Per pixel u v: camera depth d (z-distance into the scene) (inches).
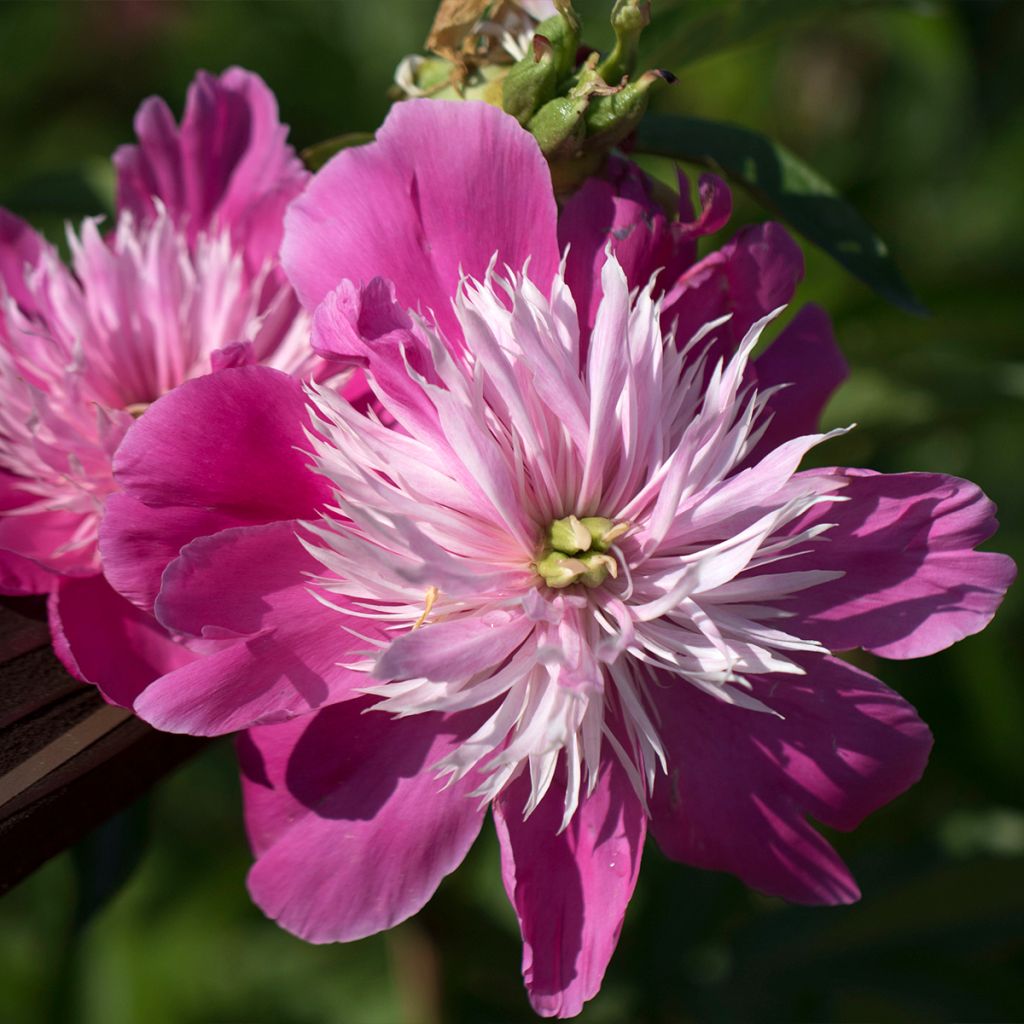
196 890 34.1
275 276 26.7
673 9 28.4
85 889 28.2
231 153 27.4
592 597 25.1
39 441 26.0
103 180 29.9
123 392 26.7
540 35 25.2
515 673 24.7
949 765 32.0
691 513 25.0
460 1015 30.4
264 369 24.7
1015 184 41.1
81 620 25.4
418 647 24.3
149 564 24.7
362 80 41.5
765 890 25.4
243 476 24.7
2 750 25.0
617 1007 30.8
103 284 26.6
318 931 24.6
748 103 39.6
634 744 25.1
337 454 24.7
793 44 40.9
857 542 25.2
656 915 31.2
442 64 26.2
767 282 25.7
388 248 25.2
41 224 31.9
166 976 34.1
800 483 24.9
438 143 25.1
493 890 32.4
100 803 25.5
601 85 25.2
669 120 27.8
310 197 25.2
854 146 41.2
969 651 32.3
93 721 25.4
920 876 30.4
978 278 30.9
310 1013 35.1
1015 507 37.1
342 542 24.4
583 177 25.6
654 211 25.5
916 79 41.1
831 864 25.3
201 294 26.6
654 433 25.1
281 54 41.3
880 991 30.5
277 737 25.0
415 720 25.0
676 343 25.6
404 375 24.6
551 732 24.4
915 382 31.2
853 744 25.1
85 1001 32.9
